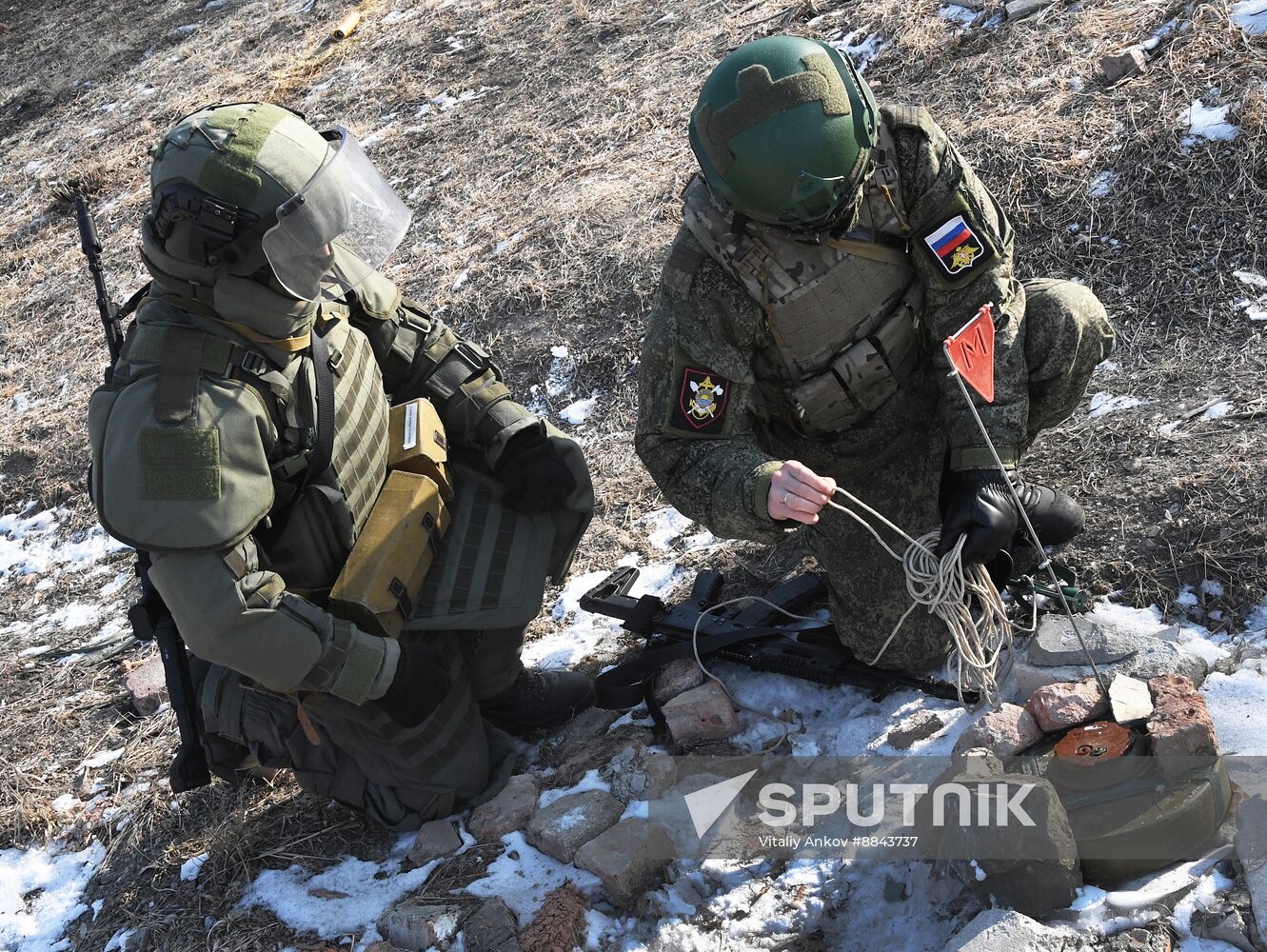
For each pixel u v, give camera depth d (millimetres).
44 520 5301
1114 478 3105
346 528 2510
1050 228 4145
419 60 8234
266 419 2311
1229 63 4297
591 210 5469
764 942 2316
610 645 3328
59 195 8586
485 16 8555
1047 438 3373
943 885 2277
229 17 11336
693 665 2988
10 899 3039
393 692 2486
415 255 5906
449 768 2699
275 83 8883
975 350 2338
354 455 2535
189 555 2229
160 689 3686
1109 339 2754
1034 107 4641
